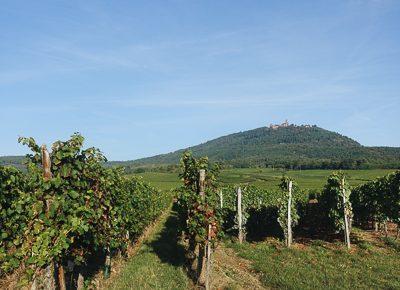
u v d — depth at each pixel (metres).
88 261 17.56
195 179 17.67
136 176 26.77
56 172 9.40
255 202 35.56
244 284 15.62
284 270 17.44
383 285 15.26
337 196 24.97
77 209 9.39
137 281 15.12
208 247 16.05
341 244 24.48
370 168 125.00
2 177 9.44
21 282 8.50
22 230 8.89
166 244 24.53
